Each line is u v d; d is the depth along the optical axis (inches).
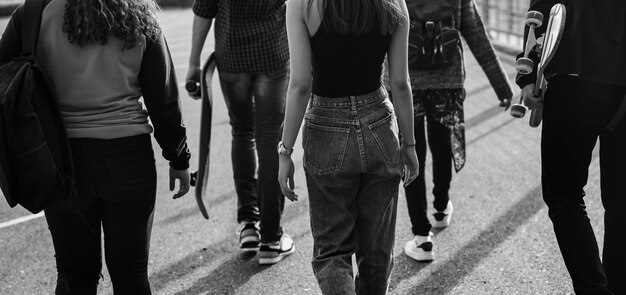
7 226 211.5
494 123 293.9
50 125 111.5
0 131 108.0
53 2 112.7
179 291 165.6
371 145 117.1
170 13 796.0
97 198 115.6
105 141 114.1
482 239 184.7
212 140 294.7
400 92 119.4
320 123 117.3
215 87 405.4
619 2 120.6
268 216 173.2
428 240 173.0
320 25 113.3
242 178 181.0
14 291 170.4
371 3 112.7
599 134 128.3
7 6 812.0
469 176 232.7
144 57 116.4
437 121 170.1
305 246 186.2
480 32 171.2
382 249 123.0
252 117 178.4
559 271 165.0
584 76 120.8
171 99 119.5
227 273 173.8
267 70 167.5
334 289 117.5
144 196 117.2
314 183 120.1
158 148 283.0
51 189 110.6
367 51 115.0
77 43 112.2
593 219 191.8
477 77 383.2
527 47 125.3
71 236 117.5
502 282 161.6
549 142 125.8
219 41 169.3
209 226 203.9
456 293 157.8
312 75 119.2
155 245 192.2
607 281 130.1
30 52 112.0
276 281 168.1
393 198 122.1
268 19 166.1
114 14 111.7
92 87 113.8
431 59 165.3
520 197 211.8
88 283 120.6
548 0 125.5
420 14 164.9
